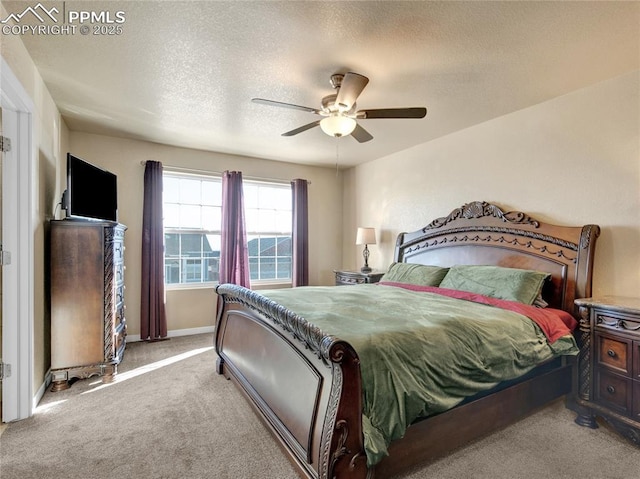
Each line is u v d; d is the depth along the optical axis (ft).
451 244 11.89
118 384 9.04
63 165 11.00
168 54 7.22
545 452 6.26
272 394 6.38
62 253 8.81
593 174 8.52
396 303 8.07
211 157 14.75
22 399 7.20
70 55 7.25
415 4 5.66
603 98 8.34
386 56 7.25
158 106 9.91
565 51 7.02
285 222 17.06
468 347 6.02
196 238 14.88
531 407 7.09
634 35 6.46
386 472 5.04
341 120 7.96
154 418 7.27
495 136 10.80
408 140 13.07
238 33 6.48
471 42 6.73
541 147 9.60
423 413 5.29
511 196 10.34
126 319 13.00
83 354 8.96
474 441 6.58
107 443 6.36
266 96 9.23
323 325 5.94
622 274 8.04
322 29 6.34
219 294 9.68
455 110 10.14
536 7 5.71
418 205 13.66
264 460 5.89
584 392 7.29
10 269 7.18
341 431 4.42
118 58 7.37
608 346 6.93
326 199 17.85
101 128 11.81
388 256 15.21
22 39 6.66
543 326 7.34
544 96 9.20
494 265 10.42
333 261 18.03
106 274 9.27
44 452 6.07
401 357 5.25
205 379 9.36
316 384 5.08
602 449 6.38
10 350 7.14
